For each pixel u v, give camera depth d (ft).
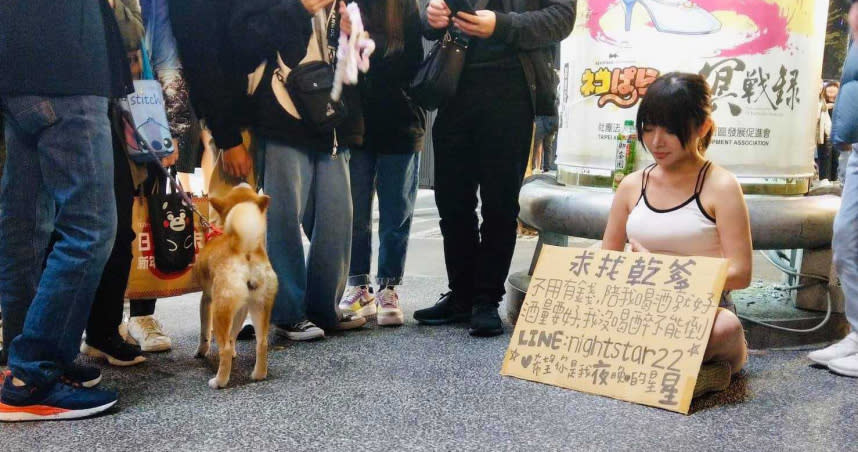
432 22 9.99
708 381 7.63
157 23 8.68
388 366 8.70
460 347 9.58
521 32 9.79
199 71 8.74
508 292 11.66
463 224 10.84
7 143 6.95
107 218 6.85
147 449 6.16
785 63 10.05
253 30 8.96
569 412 7.16
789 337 9.91
